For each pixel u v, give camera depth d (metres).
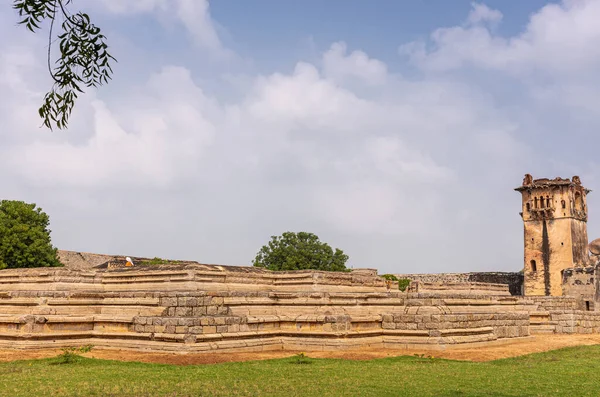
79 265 83.38
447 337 36.62
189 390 21.27
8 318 34.62
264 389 21.69
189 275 36.44
